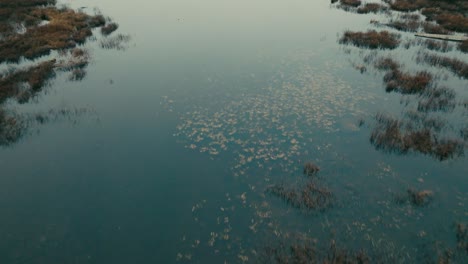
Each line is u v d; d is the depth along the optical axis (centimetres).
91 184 1247
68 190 1220
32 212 1123
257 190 1193
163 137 1521
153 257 961
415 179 1218
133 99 1866
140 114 1716
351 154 1366
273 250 964
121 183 1248
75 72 2172
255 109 1728
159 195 1188
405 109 1688
